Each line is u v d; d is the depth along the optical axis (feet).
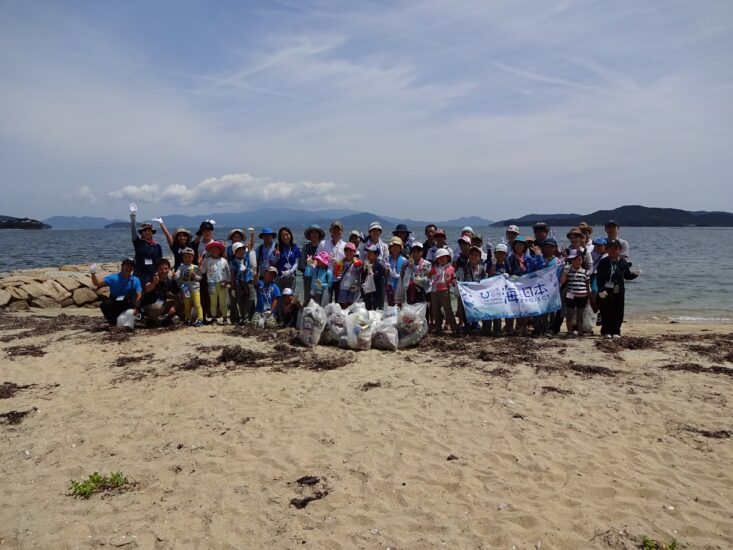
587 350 30.45
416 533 13.35
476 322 36.22
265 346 31.55
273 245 37.91
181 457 17.48
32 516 14.06
